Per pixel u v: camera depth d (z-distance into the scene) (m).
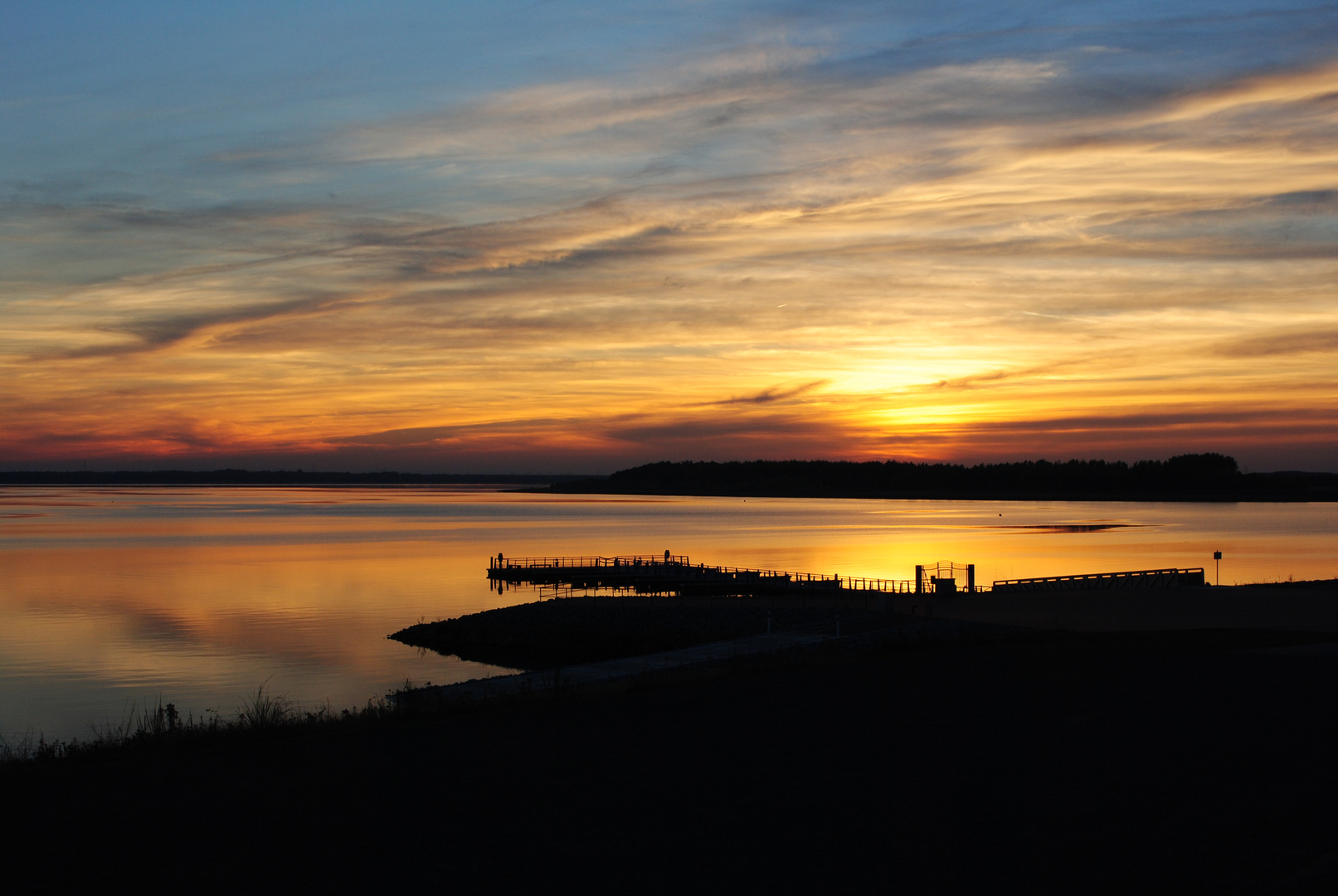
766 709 20.48
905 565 99.56
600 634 55.69
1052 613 43.81
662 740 17.56
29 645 56.94
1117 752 15.85
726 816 12.89
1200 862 10.84
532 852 11.59
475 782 14.80
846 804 13.30
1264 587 54.88
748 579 72.94
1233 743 16.39
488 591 84.31
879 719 19.05
